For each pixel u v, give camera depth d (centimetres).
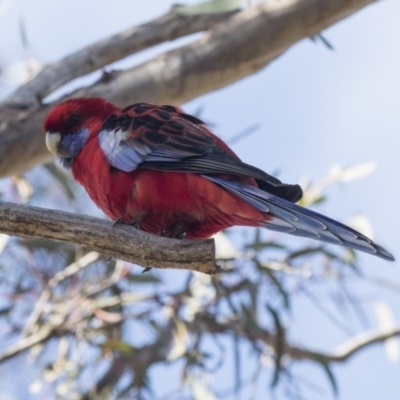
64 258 1321
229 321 1259
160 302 1277
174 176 874
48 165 1340
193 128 920
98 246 821
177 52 1184
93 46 1195
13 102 1145
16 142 1133
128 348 1262
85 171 953
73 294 1299
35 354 1281
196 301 1270
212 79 1186
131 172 896
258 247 1218
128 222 910
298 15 1167
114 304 1277
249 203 831
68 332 1272
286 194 900
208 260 806
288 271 1230
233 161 868
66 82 1175
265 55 1187
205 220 890
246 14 1187
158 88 1173
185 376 1255
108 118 970
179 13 1138
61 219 820
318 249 1237
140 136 908
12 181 1301
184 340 1264
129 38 1200
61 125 1007
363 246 791
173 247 807
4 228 820
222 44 1177
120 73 1178
